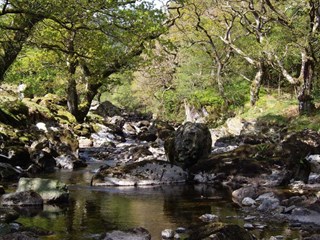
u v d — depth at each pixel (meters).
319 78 27.88
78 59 21.70
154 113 46.81
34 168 14.03
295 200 8.45
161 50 35.94
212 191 10.70
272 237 6.16
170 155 13.46
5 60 17.50
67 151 16.98
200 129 13.38
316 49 23.91
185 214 7.92
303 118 23.91
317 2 22.78
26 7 13.94
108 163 16.88
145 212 8.08
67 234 6.40
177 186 11.52
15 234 5.71
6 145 14.92
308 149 14.27
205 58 37.75
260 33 28.27
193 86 38.12
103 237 6.08
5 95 24.48
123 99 57.16
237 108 34.88
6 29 15.59
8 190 10.01
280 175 11.49
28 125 21.92
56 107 27.44
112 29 16.62
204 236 5.67
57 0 13.91
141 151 17.67
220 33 34.56
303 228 6.82
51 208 8.33
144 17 18.02
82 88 29.31
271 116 26.92
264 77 36.53
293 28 23.83
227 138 24.56
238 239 5.67
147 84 44.97
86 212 8.02
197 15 31.39
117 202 9.08
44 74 25.19
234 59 36.41
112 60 21.12
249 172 11.88
